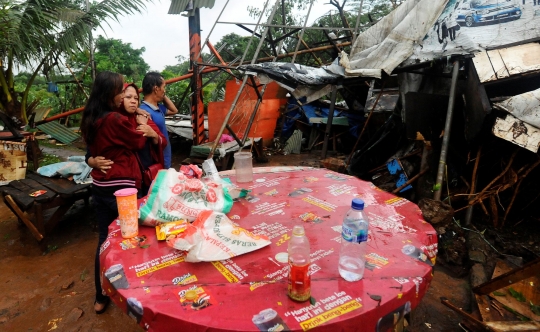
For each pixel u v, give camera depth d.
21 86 15.66
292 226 1.71
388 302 1.13
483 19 3.98
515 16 3.78
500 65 3.36
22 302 2.70
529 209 3.80
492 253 3.17
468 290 2.77
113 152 2.15
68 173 3.93
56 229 3.93
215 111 7.41
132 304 1.14
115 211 2.24
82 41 6.90
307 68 5.11
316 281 1.24
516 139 2.96
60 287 2.88
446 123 3.58
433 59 3.98
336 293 1.17
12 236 3.83
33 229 3.44
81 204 4.71
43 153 7.84
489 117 3.16
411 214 1.86
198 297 1.16
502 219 3.75
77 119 11.70
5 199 3.54
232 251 1.41
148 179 2.53
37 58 6.83
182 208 1.72
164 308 1.11
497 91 3.70
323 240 1.56
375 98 6.70
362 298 1.14
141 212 1.70
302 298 1.12
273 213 1.88
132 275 1.30
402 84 5.77
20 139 5.93
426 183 4.03
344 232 1.34
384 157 5.58
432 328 2.36
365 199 2.10
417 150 4.30
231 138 7.47
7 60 6.97
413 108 3.98
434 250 1.54
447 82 4.66
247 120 8.00
